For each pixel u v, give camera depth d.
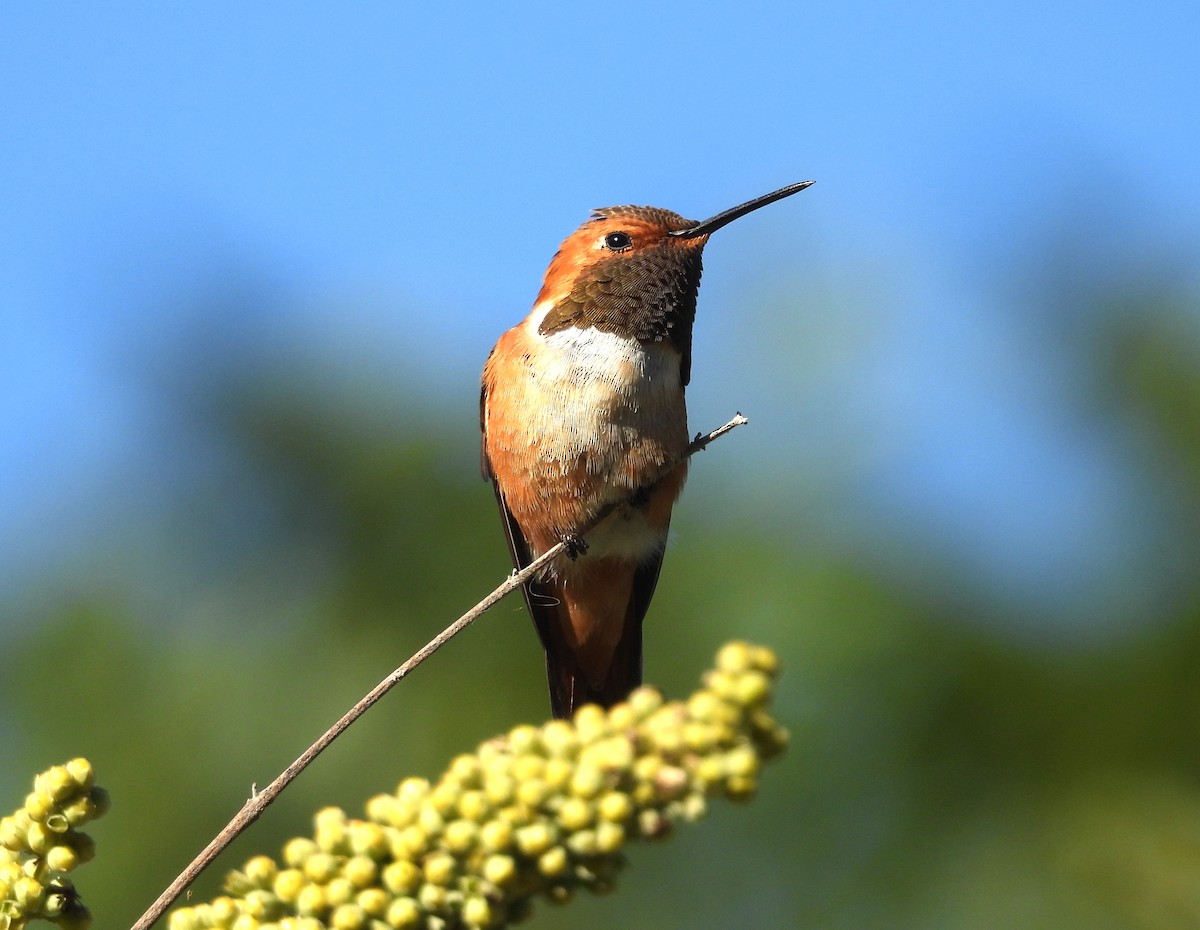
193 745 12.57
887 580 11.87
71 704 12.85
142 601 13.42
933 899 10.63
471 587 13.27
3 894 4.41
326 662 12.97
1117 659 11.14
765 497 13.15
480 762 3.88
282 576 13.55
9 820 4.48
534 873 3.81
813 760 11.36
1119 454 12.15
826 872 11.00
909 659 11.42
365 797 12.29
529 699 12.75
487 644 13.02
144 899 11.83
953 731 11.13
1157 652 11.09
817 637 11.82
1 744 12.74
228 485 13.88
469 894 3.83
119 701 12.80
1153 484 11.84
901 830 10.95
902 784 11.11
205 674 12.96
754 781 3.54
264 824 12.16
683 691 12.36
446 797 3.86
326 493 13.78
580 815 3.67
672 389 9.26
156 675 12.99
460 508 13.70
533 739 3.84
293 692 12.83
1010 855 10.59
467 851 3.80
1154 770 10.76
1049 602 11.52
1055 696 11.08
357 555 13.50
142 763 12.45
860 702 11.45
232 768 12.47
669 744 3.60
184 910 4.09
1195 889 10.12
